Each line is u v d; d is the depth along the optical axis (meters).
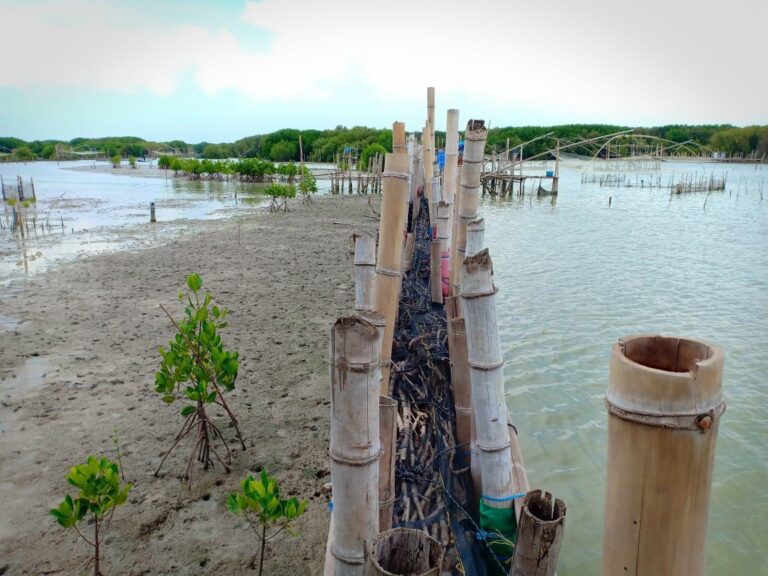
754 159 91.81
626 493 1.62
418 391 4.95
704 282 14.55
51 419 6.55
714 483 6.01
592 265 16.64
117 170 74.06
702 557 1.66
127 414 6.69
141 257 16.17
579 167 78.69
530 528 2.46
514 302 12.72
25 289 12.51
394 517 3.64
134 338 9.33
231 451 5.90
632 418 1.56
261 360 8.39
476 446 3.68
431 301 8.09
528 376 8.66
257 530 4.78
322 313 10.84
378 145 53.19
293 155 85.38
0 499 5.09
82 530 4.72
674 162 94.12
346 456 2.40
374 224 23.34
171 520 4.87
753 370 8.89
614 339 10.30
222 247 17.81
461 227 5.86
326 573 3.12
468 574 3.29
